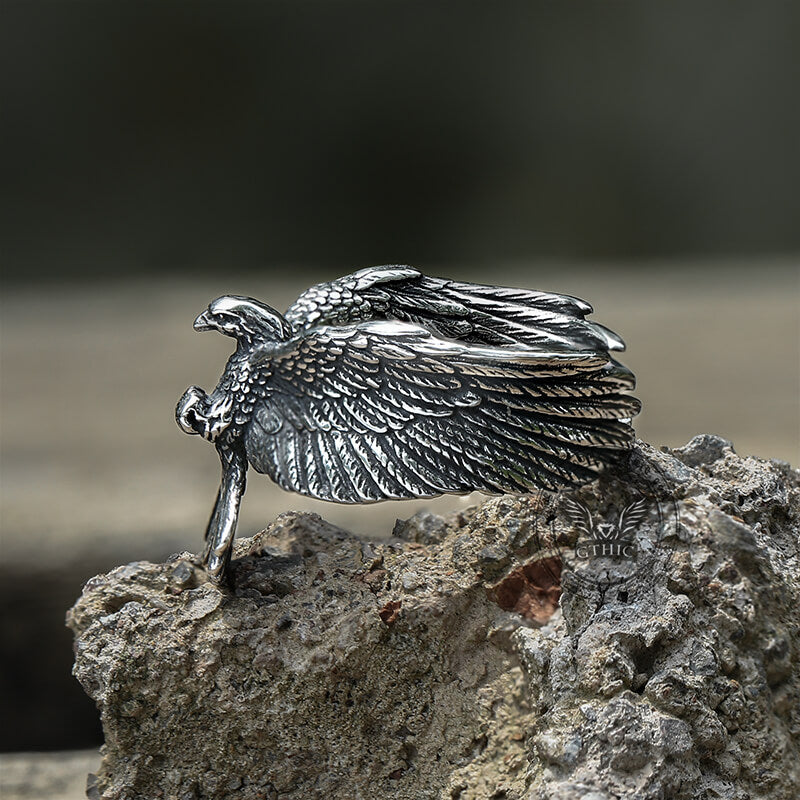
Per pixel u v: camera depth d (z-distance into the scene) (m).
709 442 0.75
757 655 0.74
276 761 0.74
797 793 0.73
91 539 0.80
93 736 0.79
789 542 0.74
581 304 0.74
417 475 0.74
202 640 0.74
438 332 0.74
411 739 0.74
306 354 0.74
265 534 0.75
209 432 0.74
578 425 0.74
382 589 0.74
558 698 0.73
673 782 0.73
